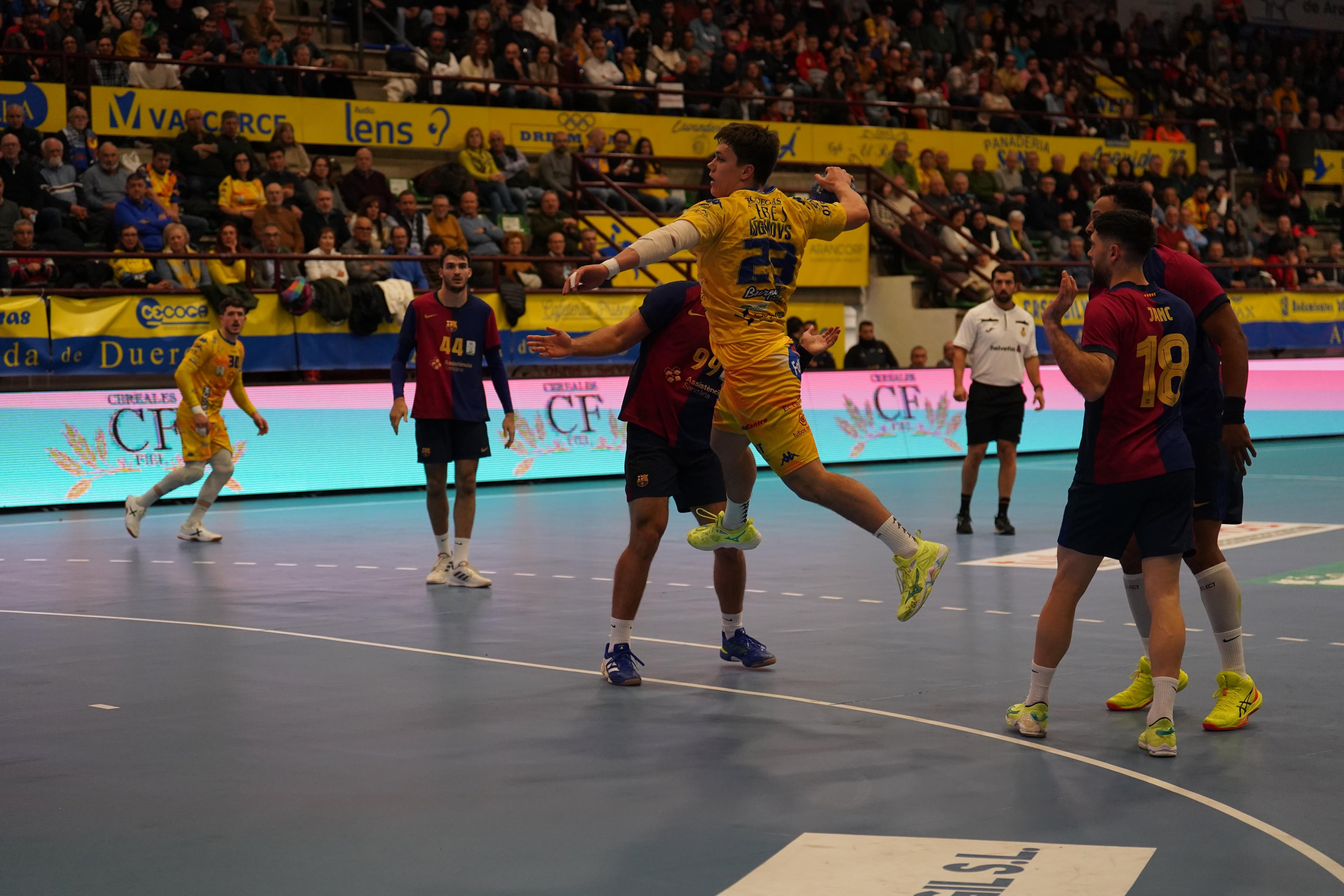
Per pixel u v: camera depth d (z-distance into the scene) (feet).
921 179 75.05
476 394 30.37
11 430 47.03
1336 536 36.29
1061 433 67.97
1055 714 18.29
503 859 12.63
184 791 14.90
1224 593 17.75
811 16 84.48
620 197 65.92
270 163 58.08
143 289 50.24
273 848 13.00
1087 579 17.12
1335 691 19.45
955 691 19.65
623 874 12.21
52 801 14.58
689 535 20.36
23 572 32.45
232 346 38.42
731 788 14.90
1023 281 74.23
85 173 54.19
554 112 68.23
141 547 37.01
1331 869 12.19
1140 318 16.58
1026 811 13.98
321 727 17.74
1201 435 17.99
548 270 60.95
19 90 56.18
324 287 52.60
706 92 71.36
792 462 18.07
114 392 49.16
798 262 18.29
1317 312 76.02
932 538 37.24
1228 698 17.70
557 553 35.19
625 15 75.77
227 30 64.08
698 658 22.24
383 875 12.25
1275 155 90.74
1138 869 12.21
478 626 25.14
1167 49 98.58
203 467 38.42
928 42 86.02
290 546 37.19
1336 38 106.73
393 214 59.26
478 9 72.69
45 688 20.11
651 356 20.92
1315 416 73.72
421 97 66.85
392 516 44.27
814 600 27.76
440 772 15.62
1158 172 84.58
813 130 73.82
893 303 71.77
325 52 67.92
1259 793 14.61
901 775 15.38
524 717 18.25
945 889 11.77
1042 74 87.30
